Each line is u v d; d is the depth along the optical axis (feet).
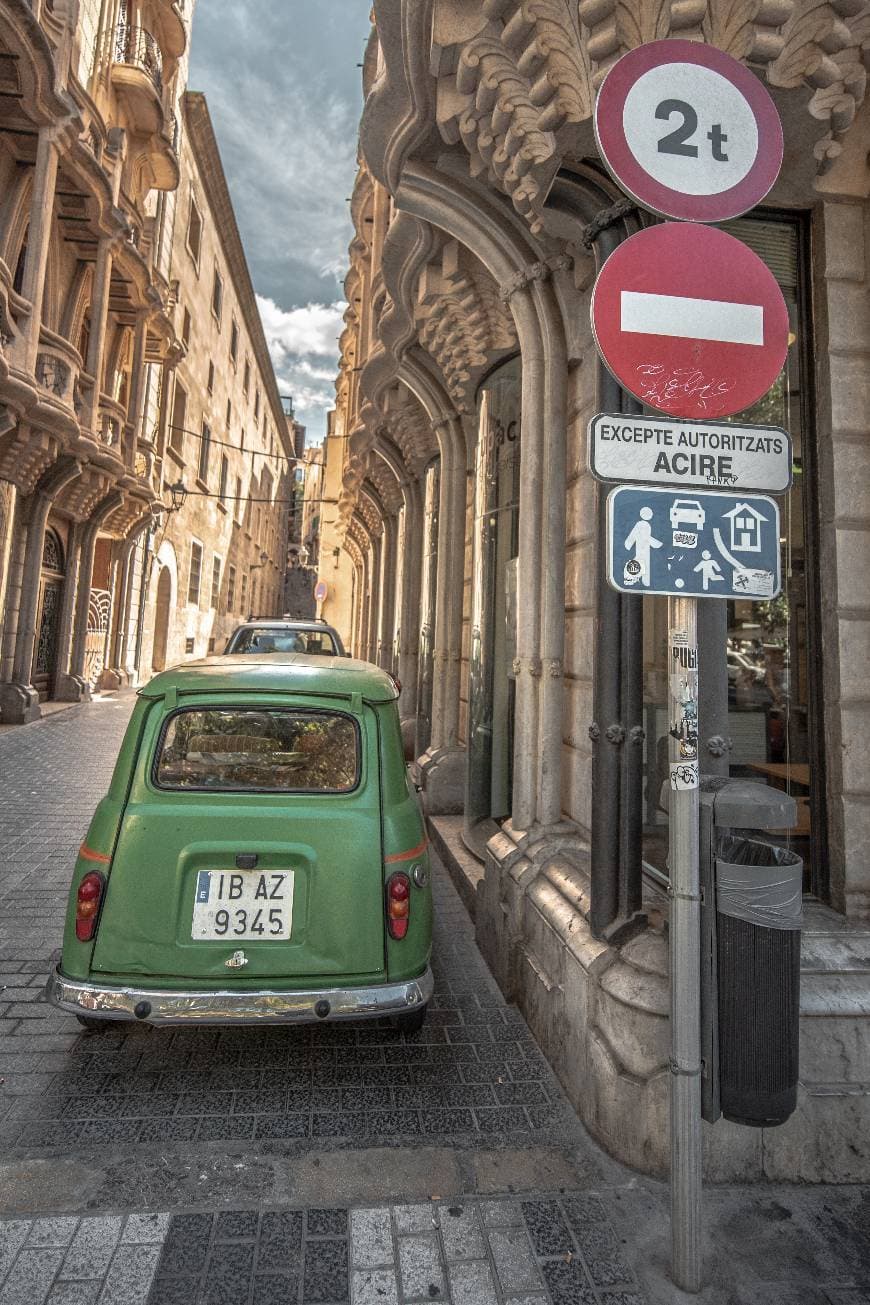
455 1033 11.07
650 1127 7.91
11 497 40.22
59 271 43.68
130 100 46.34
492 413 18.15
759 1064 6.54
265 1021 8.80
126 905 9.09
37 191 34.09
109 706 49.60
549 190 10.03
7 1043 10.43
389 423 29.01
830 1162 7.94
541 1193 7.63
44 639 49.16
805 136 8.79
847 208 10.08
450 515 23.79
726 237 6.54
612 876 9.20
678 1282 6.49
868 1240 7.11
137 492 54.24
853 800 9.52
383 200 27.25
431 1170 7.95
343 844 9.47
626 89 6.28
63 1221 7.08
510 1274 6.61
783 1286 6.53
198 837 9.27
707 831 6.79
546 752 13.01
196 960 8.97
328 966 9.14
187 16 65.05
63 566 50.96
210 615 91.86
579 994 9.12
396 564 41.73
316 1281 6.48
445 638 23.80
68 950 9.11
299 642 26.76
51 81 32.99
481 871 16.58
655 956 8.48
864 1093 8.02
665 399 6.38
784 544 10.69
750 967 6.61
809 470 10.21
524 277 13.38
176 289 64.69
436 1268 6.65
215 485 91.25
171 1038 10.72
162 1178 7.73
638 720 9.31
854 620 9.66
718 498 6.48
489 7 8.75
